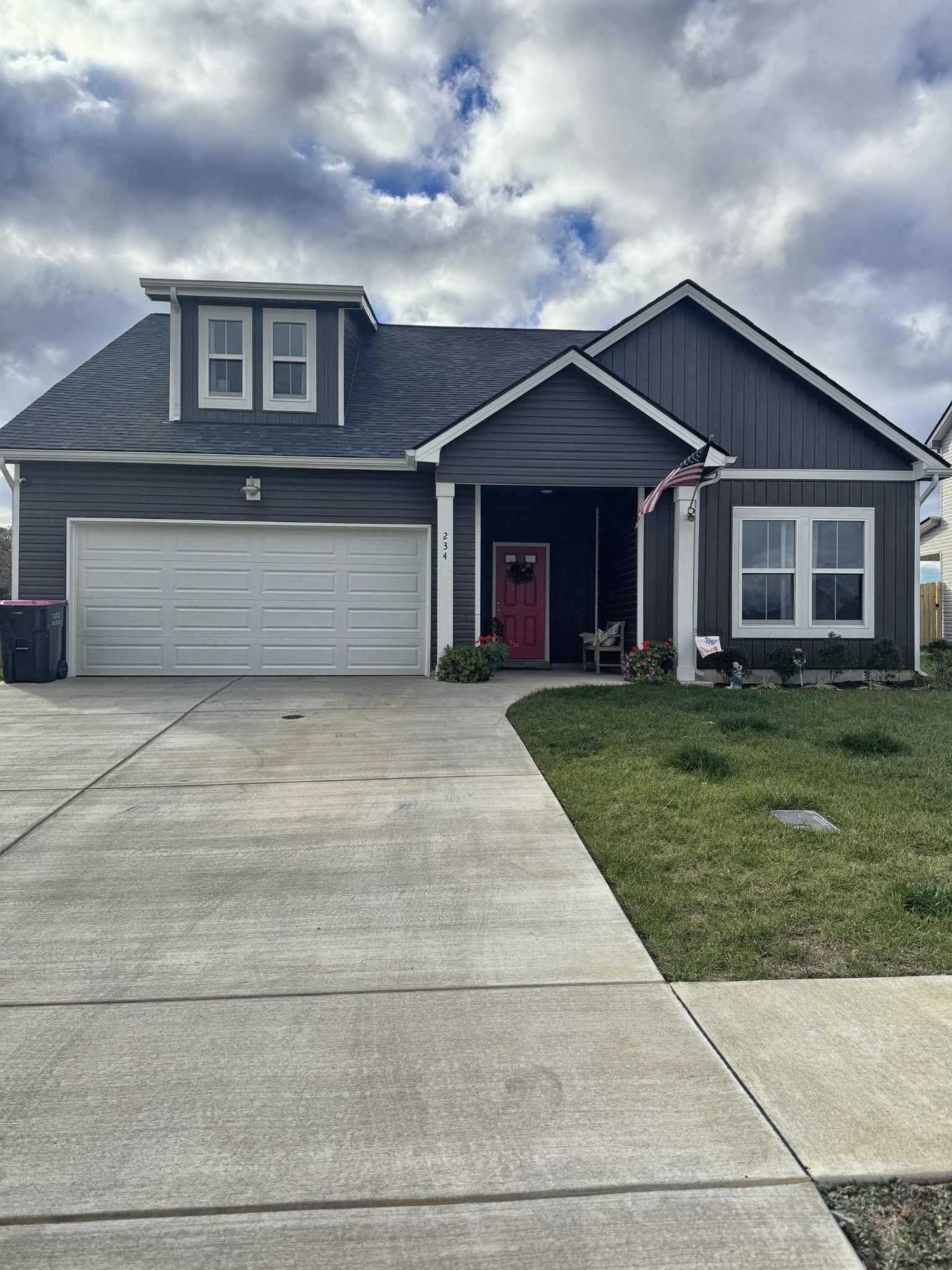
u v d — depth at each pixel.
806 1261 1.74
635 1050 2.49
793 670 10.98
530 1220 1.84
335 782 5.52
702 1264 1.73
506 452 10.58
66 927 3.41
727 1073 2.37
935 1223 1.83
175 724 7.52
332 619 11.42
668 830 4.42
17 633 10.33
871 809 4.69
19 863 4.12
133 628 11.20
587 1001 2.80
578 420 10.62
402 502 11.38
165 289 11.55
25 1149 2.06
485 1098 2.26
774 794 4.91
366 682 10.65
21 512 10.92
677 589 11.00
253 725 7.48
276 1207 1.87
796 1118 2.16
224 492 11.16
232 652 11.34
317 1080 2.35
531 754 6.24
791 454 11.88
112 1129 2.13
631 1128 2.13
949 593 21.16
